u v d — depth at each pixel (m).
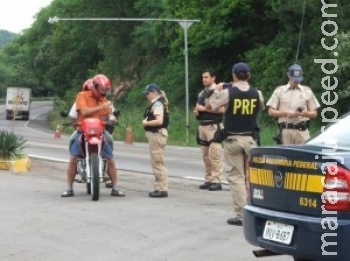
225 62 67.69
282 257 10.70
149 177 21.36
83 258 10.70
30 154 29.98
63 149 34.75
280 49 54.41
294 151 8.63
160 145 16.50
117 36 91.06
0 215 13.83
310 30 48.97
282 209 8.80
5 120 103.75
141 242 11.70
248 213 9.31
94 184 15.56
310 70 45.12
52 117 105.31
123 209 14.62
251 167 9.46
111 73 90.12
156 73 80.31
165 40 77.00
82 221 13.33
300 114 15.43
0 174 20.27
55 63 104.88
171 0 72.75
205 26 63.78
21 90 104.12
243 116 12.84
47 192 16.84
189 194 17.12
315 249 8.24
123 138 57.28
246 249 11.21
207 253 10.99
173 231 12.52
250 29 64.25
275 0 52.47
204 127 17.94
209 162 18.05
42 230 12.52
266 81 54.41
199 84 69.38
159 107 16.42
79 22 92.94
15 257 10.73
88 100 16.17
